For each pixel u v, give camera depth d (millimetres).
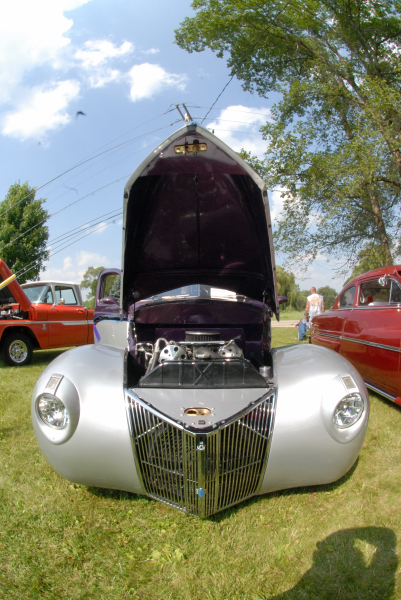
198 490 2312
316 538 2254
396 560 2070
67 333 8297
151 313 3568
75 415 2451
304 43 14156
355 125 11930
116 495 2711
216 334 3303
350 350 5082
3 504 2580
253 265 3520
